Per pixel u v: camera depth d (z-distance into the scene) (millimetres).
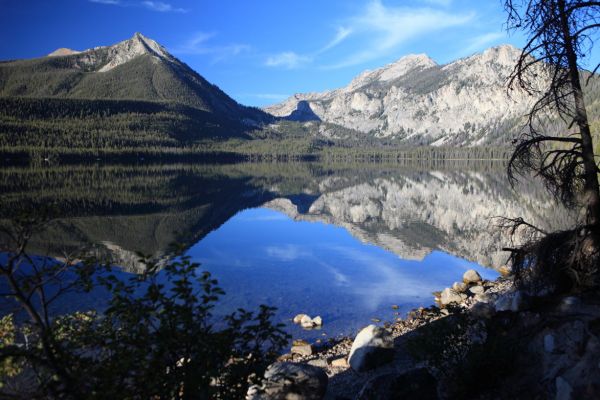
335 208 63906
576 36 8117
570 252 8859
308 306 20172
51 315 16031
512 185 9797
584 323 7090
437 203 67688
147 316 4762
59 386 4445
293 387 8391
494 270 27500
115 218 47406
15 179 89875
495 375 7371
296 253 32656
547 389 6480
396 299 21438
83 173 119188
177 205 59969
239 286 23203
